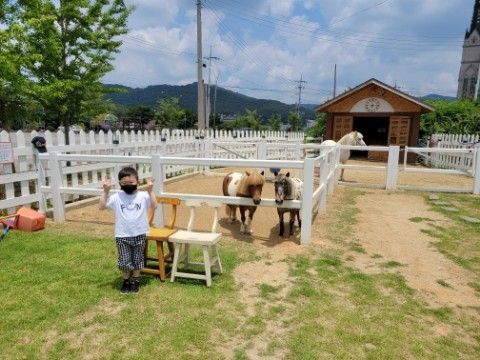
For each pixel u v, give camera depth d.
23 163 6.63
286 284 4.21
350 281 4.35
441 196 9.60
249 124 56.31
